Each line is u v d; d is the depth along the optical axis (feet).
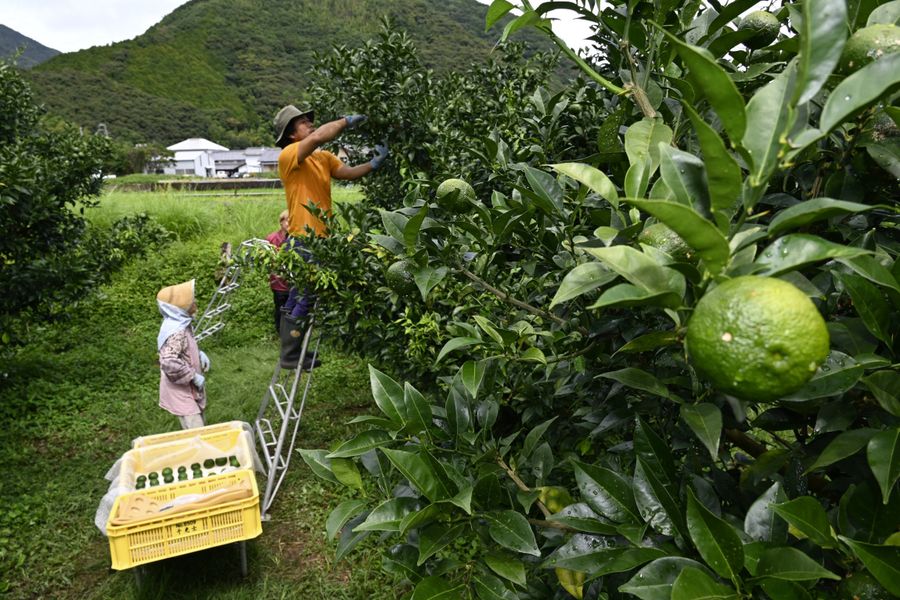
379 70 14.62
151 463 13.87
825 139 4.04
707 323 2.32
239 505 11.89
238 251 13.48
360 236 10.98
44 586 12.78
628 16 4.41
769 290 2.24
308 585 12.59
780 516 3.14
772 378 2.18
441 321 8.98
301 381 22.80
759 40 4.90
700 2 4.94
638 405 4.74
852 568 3.18
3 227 18.62
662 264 2.92
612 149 5.48
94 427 19.56
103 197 42.68
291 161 14.89
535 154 8.02
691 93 4.44
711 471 4.25
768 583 2.88
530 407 6.47
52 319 21.72
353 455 4.57
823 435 3.88
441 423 5.33
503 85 15.16
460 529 4.09
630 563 3.38
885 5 3.63
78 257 21.29
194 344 17.03
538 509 5.44
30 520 14.71
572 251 4.92
